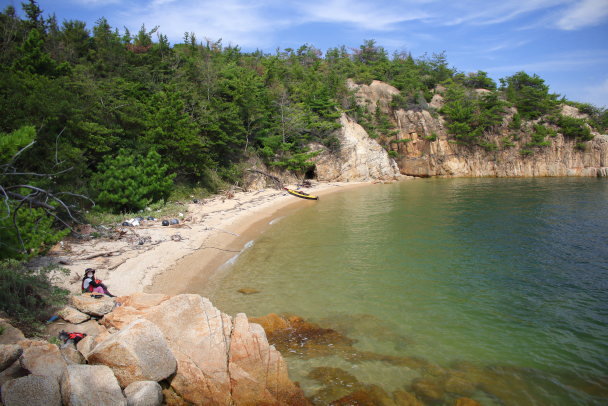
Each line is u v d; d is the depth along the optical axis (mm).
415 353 10117
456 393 8477
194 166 34219
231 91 44188
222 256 18984
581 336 10984
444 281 15430
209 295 14031
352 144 64188
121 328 9062
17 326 8953
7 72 21484
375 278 15859
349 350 10234
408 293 14234
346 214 31719
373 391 8492
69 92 23375
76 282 12773
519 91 83375
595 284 14836
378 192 48531
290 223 28188
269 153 48781
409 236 23078
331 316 12328
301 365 9477
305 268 17266
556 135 71312
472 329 11461
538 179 64312
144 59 43594
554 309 12758
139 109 31859
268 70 61500
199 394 8000
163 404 7793
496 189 48250
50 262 14172
